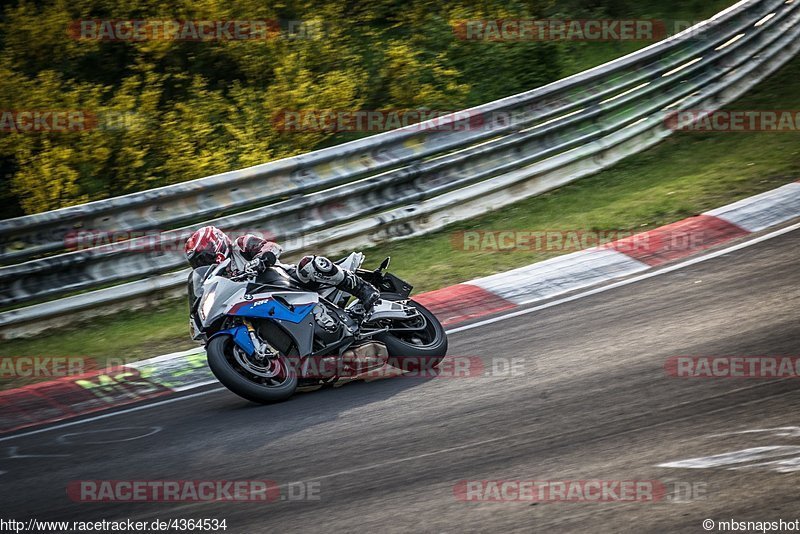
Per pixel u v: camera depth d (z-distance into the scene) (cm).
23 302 2138
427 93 3434
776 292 1834
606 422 1306
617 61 3044
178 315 2214
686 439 1208
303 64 3450
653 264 2153
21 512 1218
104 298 2233
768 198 2431
